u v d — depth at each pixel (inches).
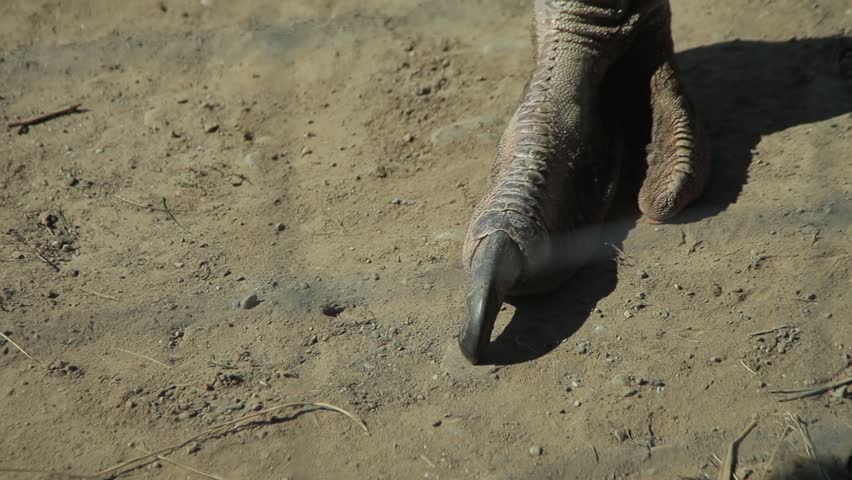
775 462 191.9
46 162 313.6
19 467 199.6
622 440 198.7
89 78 361.7
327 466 197.0
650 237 254.8
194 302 247.3
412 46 364.8
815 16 343.9
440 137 315.3
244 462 198.7
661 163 262.8
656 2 269.9
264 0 401.4
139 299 249.0
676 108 269.0
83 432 208.1
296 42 373.4
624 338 224.1
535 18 280.2
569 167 247.9
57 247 273.3
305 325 237.3
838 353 215.0
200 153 317.1
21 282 255.8
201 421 209.2
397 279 251.1
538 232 227.1
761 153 280.2
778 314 225.9
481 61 353.7
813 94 303.9
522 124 253.6
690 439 198.1
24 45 383.9
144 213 287.7
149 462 199.8
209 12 397.4
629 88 286.5
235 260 264.8
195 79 358.0
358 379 218.8
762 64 325.4
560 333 227.3
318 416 208.8
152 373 223.9
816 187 261.7
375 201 288.4
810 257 240.2
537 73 268.7
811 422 200.4
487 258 218.2
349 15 390.0
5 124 334.0
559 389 212.1
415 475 194.1
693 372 213.5
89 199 295.0
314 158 312.5
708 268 241.9
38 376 224.1
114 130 330.3
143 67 366.3
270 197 293.4
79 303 248.1
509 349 224.1
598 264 248.2
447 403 210.8
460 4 391.9
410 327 234.1
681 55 341.4
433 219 276.5
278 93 346.3
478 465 195.5
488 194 241.6
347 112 334.0
